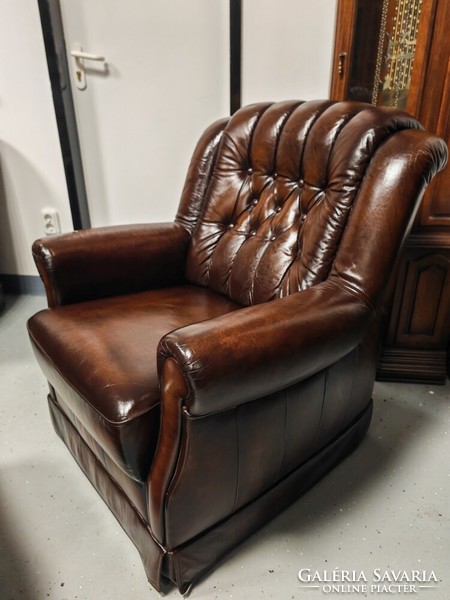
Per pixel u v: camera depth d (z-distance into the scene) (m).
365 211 1.07
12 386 1.75
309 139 1.24
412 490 1.29
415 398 1.66
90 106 2.08
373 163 1.09
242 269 1.36
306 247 1.20
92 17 1.92
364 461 1.39
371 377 1.33
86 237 1.37
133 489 1.00
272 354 0.86
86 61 2.00
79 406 1.01
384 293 1.09
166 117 2.04
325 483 1.32
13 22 1.98
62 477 1.35
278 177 1.34
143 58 1.95
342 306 1.01
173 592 1.04
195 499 0.93
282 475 1.13
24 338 2.07
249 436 0.96
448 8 1.28
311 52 1.74
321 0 1.66
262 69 1.81
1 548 1.14
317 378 1.08
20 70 2.06
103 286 1.39
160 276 1.51
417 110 1.40
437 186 1.45
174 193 2.18
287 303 0.98
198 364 0.78
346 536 1.16
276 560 1.10
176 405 0.83
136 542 1.06
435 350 1.69
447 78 1.34
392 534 1.16
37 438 1.50
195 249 1.52
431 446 1.45
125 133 2.11
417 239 1.50
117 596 1.03
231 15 1.74
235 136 1.46
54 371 1.10
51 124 2.15
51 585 1.05
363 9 1.42
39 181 2.27
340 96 1.54
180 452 0.87
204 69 1.91
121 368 0.98
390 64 1.45
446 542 1.14
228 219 1.47
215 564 1.08
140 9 1.87
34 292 2.48
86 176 2.24
